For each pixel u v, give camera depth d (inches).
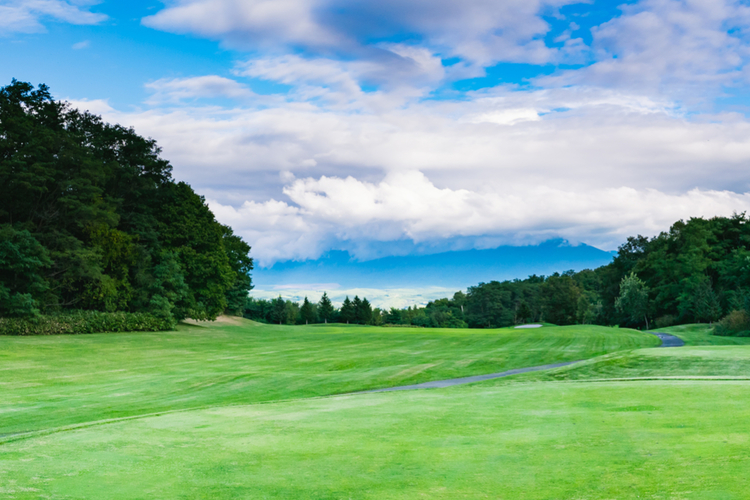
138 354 1146.0
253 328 2101.4
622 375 697.0
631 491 178.5
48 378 807.7
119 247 1600.6
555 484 192.2
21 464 242.5
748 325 1631.4
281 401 514.9
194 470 229.5
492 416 343.0
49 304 1498.5
